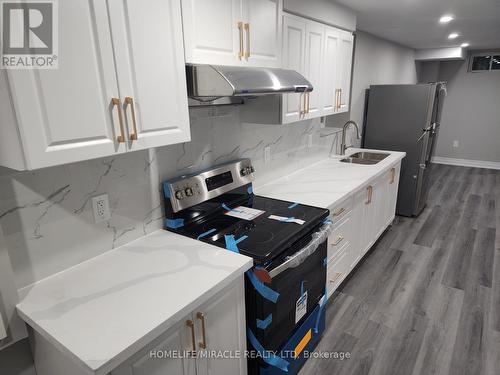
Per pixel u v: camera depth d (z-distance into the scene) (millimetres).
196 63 1436
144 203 1700
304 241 1767
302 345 1927
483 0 2611
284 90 1625
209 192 1910
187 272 1369
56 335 1036
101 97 1098
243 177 2158
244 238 1654
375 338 2211
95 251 1514
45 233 1328
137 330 1048
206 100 1835
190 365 1272
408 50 5945
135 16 1163
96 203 1484
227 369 1471
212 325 1330
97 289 1271
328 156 3658
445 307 2508
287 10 2043
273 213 1983
